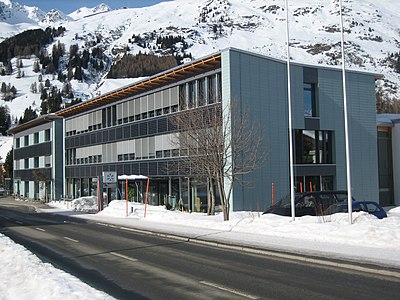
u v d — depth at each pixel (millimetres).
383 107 105500
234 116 26625
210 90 30438
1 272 10383
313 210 20141
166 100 34594
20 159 69438
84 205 38406
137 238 18047
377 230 13594
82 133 48906
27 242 17312
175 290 9062
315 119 32812
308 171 32125
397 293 8445
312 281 9578
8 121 176250
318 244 13859
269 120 30062
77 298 7484
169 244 15984
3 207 47906
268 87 30219
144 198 37312
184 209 31984
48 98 188125
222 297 8438
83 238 18344
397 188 39000
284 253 12758
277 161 30328
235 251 14016
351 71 34969
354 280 9578
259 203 29031
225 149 23750
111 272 11062
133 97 38875
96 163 45344
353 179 34500
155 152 35562
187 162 26625
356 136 34969
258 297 8375
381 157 38781
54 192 54656
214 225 19562
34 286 8648
